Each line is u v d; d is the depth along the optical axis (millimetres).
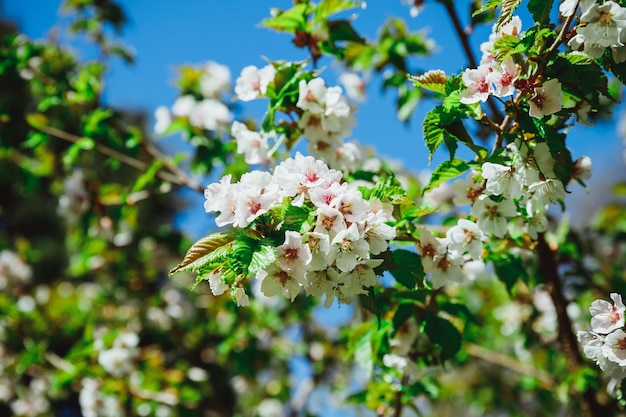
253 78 835
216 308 1453
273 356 1520
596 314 678
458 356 981
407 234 745
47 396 1699
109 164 1222
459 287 1337
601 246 1265
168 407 1435
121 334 1423
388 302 834
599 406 929
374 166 923
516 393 1591
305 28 894
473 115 697
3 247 2029
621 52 671
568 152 748
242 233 639
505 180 678
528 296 1171
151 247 1558
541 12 667
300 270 630
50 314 1699
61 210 1394
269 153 837
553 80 666
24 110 1313
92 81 1270
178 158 1164
